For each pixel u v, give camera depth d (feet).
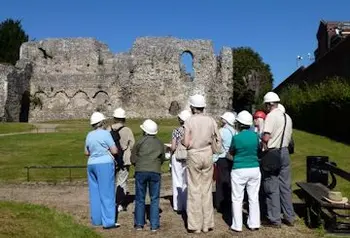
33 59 152.76
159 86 150.92
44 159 64.49
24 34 221.87
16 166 59.00
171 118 149.38
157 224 28.89
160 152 29.37
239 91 221.87
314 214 30.63
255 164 28.68
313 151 68.54
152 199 28.99
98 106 151.23
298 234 27.78
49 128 112.98
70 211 33.81
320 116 94.68
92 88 151.43
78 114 150.92
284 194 29.73
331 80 97.50
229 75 153.99
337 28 141.90
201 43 152.87
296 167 54.08
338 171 30.99
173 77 151.43
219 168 34.24
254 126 34.83
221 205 34.24
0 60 210.38
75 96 151.84
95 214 29.81
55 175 52.85
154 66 151.43
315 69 131.85
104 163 29.40
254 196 28.78
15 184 46.62
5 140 84.38
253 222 28.71
